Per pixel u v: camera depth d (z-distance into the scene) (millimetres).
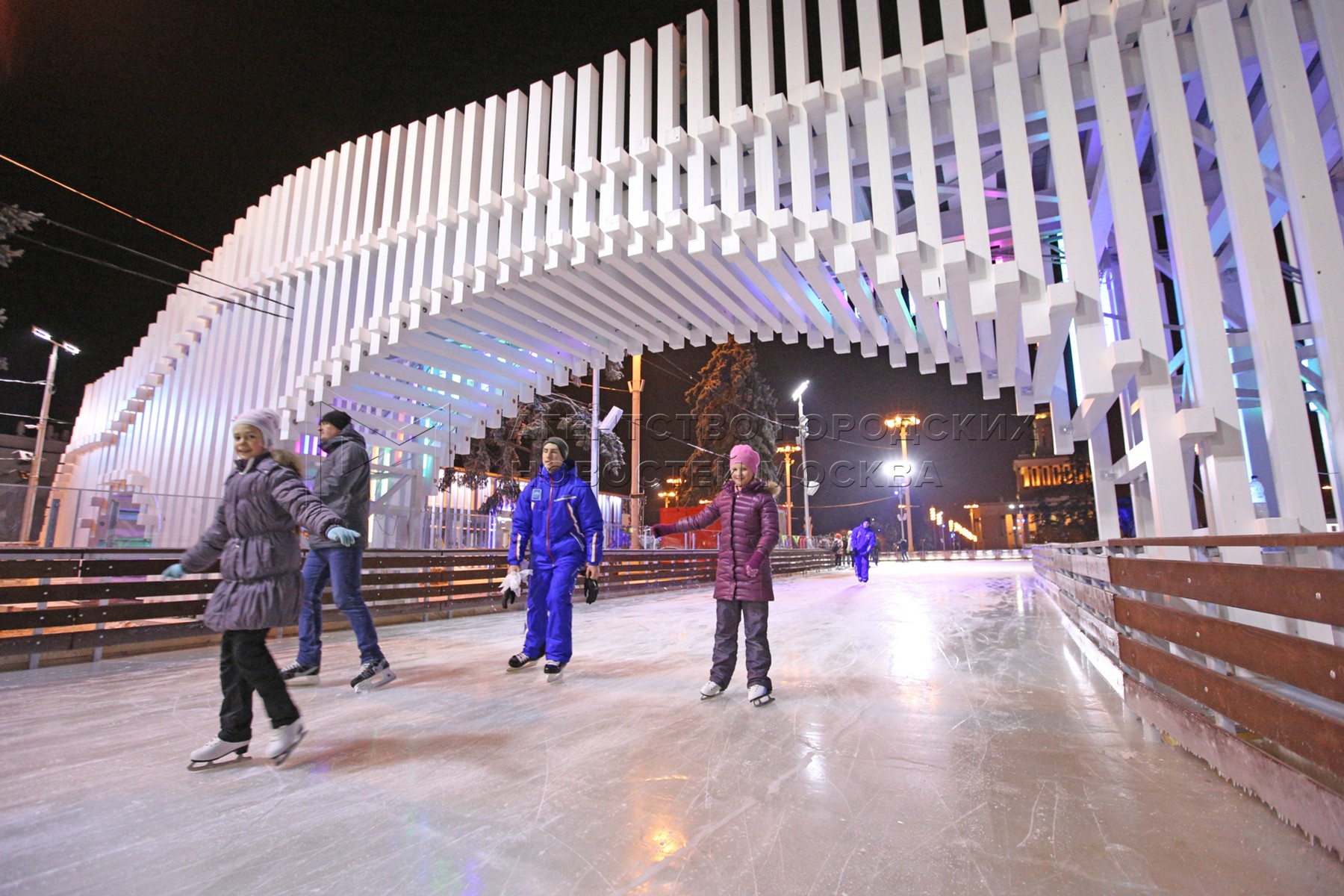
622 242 6250
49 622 4742
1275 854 1738
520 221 6992
